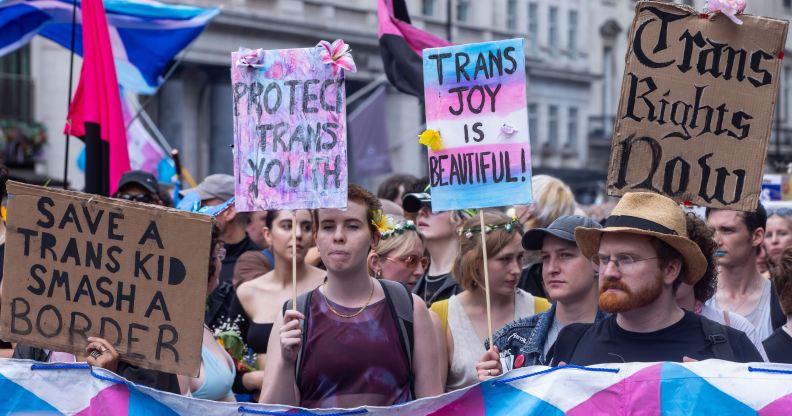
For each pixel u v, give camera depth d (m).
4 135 30.34
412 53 8.89
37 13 9.19
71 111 7.78
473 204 4.83
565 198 7.41
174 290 4.38
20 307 4.40
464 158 4.85
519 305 5.99
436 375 4.74
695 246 4.40
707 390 4.20
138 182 7.15
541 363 5.35
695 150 4.71
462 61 4.86
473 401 4.34
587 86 48.41
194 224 4.37
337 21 36.78
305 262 6.92
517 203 4.80
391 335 4.69
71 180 28.55
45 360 4.95
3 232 5.59
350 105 38.22
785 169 10.70
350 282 4.73
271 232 6.64
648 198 4.51
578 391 4.28
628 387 4.26
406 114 39.56
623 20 49.91
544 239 5.45
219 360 5.36
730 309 6.50
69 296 4.40
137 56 9.88
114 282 4.40
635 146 4.73
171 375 4.79
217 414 4.34
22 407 4.42
